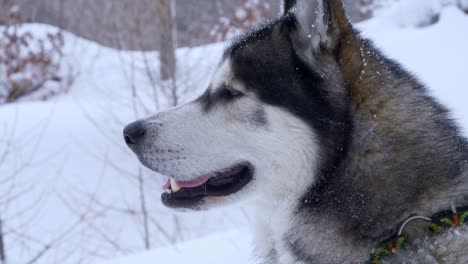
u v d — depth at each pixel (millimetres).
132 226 6691
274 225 2434
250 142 2398
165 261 4035
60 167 7758
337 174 2193
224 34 8727
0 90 11680
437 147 2133
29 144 8305
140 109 8156
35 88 11945
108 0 8477
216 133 2467
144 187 7285
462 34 7812
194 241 4430
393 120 2164
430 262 2035
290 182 2336
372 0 11555
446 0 8914
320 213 2225
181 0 9961
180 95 7441
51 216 6852
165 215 6781
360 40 2371
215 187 2520
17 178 7457
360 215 2127
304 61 2285
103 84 10984
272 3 9414
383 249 2090
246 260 3805
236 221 6477
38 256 5695
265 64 2363
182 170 2490
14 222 6656
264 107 2354
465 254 2016
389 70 2312
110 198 7129
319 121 2246
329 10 2217
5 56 12016
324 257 2207
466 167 2154
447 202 2082
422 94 2264
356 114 2205
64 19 12781
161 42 7691
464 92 6090
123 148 7570
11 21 12508
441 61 7133
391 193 2100
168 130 2506
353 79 2240
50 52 12461
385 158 2123
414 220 2090
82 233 6184
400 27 8984
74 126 8867
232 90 2445
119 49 8312
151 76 7797
